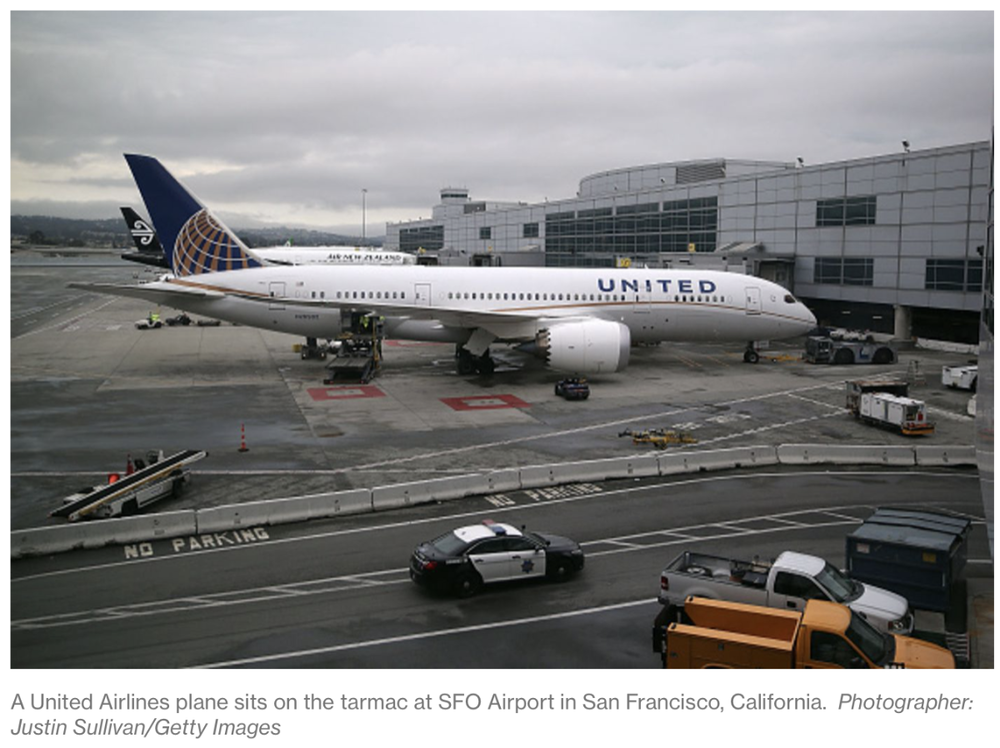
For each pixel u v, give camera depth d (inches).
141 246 4192.9
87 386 1889.8
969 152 2247.8
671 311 2073.1
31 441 1381.6
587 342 1797.5
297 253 4126.5
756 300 2134.6
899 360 2310.5
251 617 753.6
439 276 2011.6
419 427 1488.7
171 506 1059.9
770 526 1003.3
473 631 726.5
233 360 2304.4
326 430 1464.1
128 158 1920.5
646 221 3725.4
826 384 1929.1
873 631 629.6
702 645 614.5
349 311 1995.6
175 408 1649.9
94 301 4682.6
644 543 946.1
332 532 979.9
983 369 779.4
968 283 2274.9
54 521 1003.3
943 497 1122.0
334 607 775.7
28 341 2711.6
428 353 2487.7
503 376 2049.7
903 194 2466.8
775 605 714.8
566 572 842.8
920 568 757.3
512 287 2010.3
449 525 1003.9
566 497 1117.1
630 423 1523.1
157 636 714.8
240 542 946.1
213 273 1995.6
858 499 1111.0
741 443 1380.4
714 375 2068.2
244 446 1331.2
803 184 2851.9
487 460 1274.6
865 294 2642.7
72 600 789.2
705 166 4313.5
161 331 3038.9
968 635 732.0
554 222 4608.8
